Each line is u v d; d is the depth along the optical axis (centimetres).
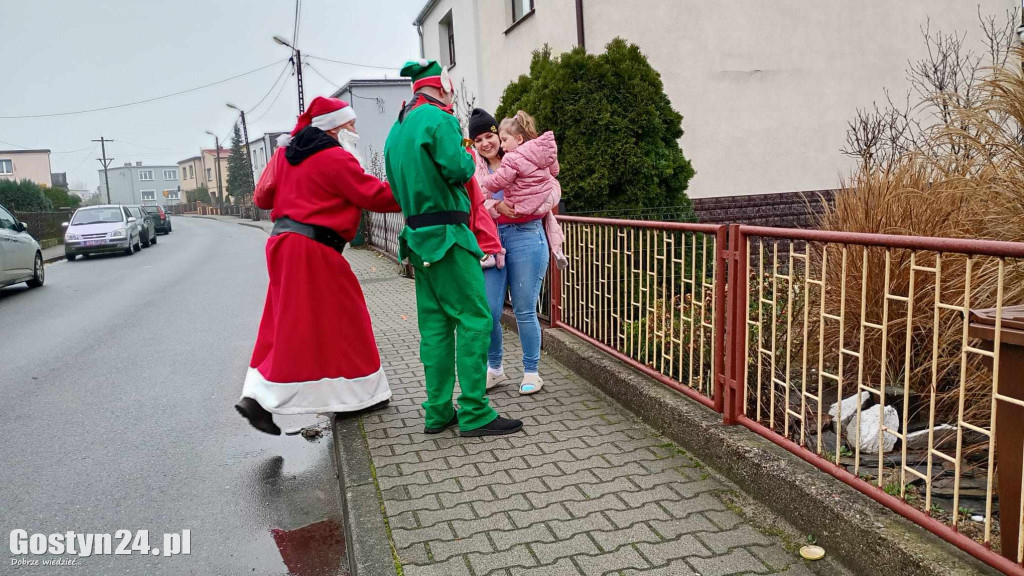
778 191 1000
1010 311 213
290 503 341
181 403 510
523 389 447
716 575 238
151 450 416
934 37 1056
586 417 401
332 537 306
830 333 379
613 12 915
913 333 351
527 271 434
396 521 283
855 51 1017
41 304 1054
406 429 392
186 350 687
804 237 281
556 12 1035
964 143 387
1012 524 203
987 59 1065
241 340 727
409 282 1037
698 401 363
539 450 354
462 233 362
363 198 388
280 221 397
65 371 616
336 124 400
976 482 278
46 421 475
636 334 443
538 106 686
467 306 369
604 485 311
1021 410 197
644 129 680
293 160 393
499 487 312
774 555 251
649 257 420
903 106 1051
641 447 354
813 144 1011
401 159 357
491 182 420
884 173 411
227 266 1519
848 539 243
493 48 1385
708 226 343
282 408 391
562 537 266
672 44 930
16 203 2934
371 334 420
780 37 975
